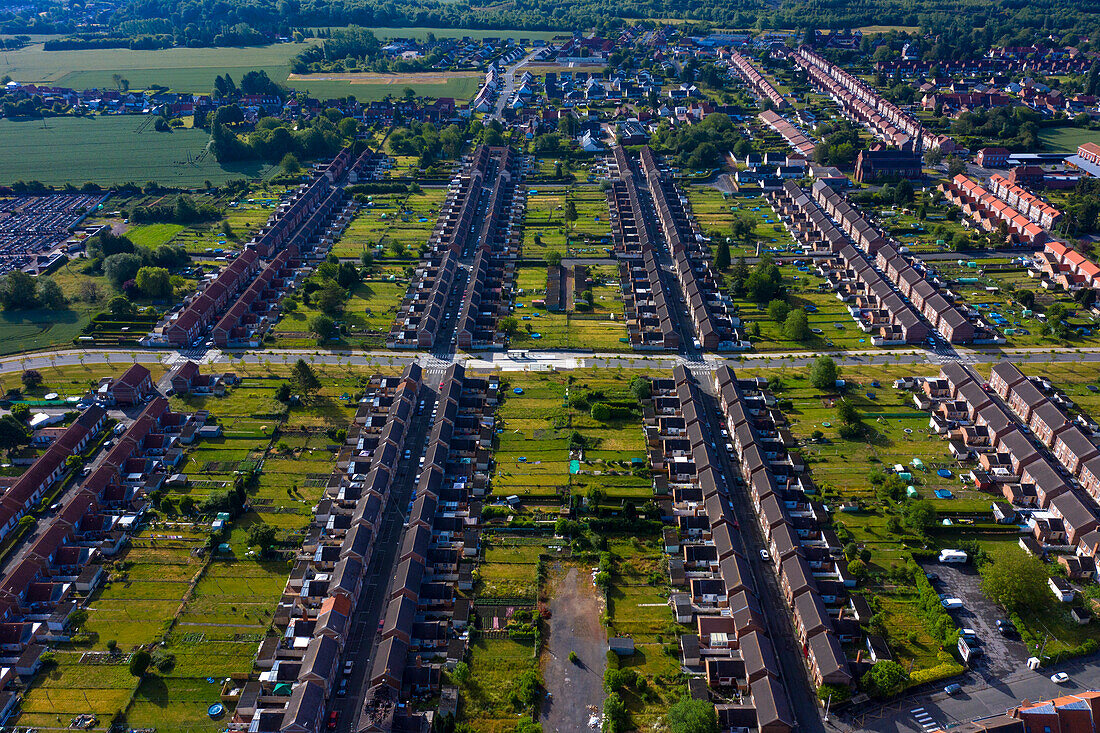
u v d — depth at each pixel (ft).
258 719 518.78
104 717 533.55
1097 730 504.43
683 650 574.56
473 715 533.55
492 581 641.40
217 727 526.98
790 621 609.01
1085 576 637.71
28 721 531.09
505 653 579.89
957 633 579.07
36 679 561.84
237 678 558.97
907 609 614.75
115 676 562.66
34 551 643.86
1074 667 570.05
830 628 580.30
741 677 554.46
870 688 544.21
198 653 579.48
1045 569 624.59
